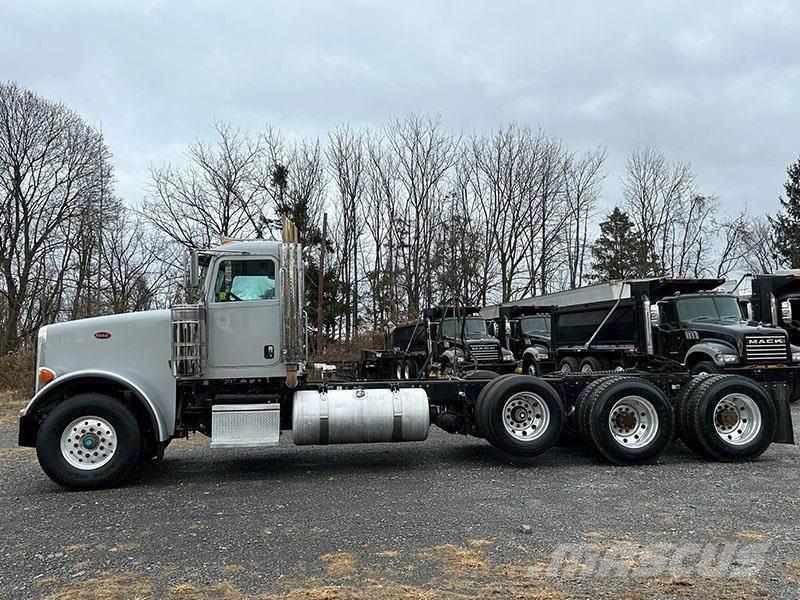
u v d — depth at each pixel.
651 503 6.25
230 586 4.19
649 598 3.91
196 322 7.50
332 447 9.91
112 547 5.07
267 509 6.18
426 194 43.41
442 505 6.23
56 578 4.39
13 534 5.48
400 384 8.39
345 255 42.25
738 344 13.63
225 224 40.19
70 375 7.25
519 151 45.25
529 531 5.31
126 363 7.57
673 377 8.94
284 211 39.19
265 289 7.82
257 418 7.65
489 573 4.36
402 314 38.41
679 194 47.69
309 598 3.95
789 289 17.53
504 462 8.48
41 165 37.47
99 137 39.56
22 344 32.19
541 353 21.53
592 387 8.51
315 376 9.98
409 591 4.04
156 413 7.36
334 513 5.98
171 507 6.32
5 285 35.03
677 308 15.34
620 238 48.81
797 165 47.38
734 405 8.53
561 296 20.72
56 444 7.12
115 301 36.31
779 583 4.14
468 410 8.67
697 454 8.93
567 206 46.62
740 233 46.00
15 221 36.19
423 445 9.96
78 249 37.19
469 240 41.53
